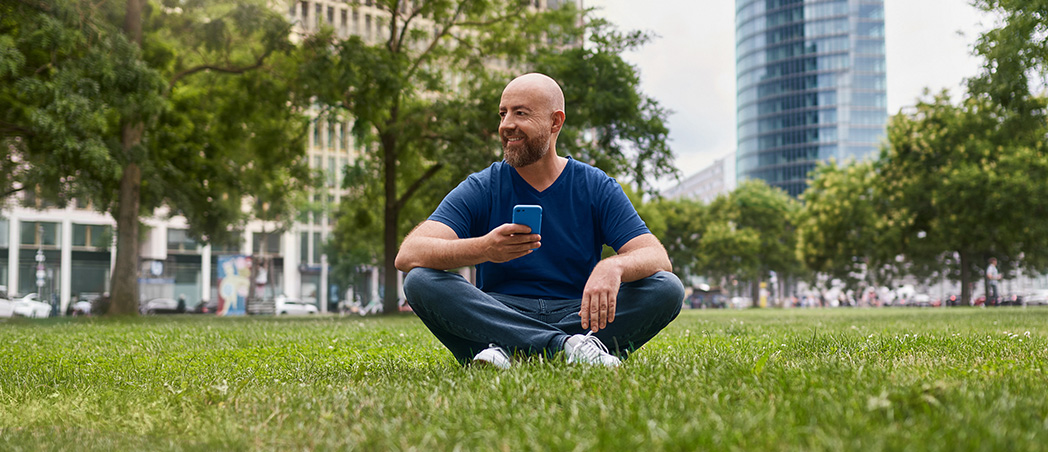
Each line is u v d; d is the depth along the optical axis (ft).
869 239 123.75
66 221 165.68
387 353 16.84
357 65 63.87
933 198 99.71
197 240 79.61
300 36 67.72
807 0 385.50
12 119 61.41
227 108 74.49
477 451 5.49
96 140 51.42
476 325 10.75
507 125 11.14
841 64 378.32
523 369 9.40
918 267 132.05
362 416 7.20
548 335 10.56
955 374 9.53
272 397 8.69
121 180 64.64
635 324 10.91
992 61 47.85
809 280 177.78
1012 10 46.24
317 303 203.21
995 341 17.17
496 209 11.62
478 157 66.95
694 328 30.30
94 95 50.03
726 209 179.83
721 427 5.67
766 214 177.68
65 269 165.17
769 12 394.11
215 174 76.02
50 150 58.13
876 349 14.99
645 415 6.36
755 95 397.19
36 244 162.20
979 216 97.04
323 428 6.76
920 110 102.78
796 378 8.41
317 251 203.41
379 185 88.22
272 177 81.25
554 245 11.45
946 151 101.24
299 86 68.90
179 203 72.08
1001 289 217.77
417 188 81.20
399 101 72.54
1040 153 94.12
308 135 80.84
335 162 200.34
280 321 53.11
